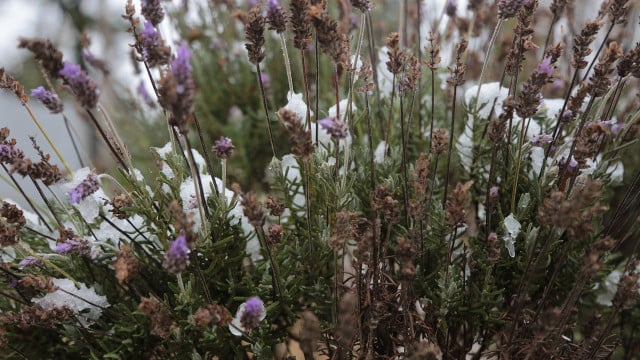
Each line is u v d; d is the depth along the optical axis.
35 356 0.42
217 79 0.74
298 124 0.33
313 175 0.42
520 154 0.38
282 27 0.38
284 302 0.40
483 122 0.45
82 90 0.31
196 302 0.38
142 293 0.41
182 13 0.76
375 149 0.49
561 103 0.48
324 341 0.40
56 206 0.47
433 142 0.40
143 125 0.72
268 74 0.66
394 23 0.74
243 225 0.44
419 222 0.39
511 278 0.42
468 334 0.42
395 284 0.39
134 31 0.38
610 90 0.40
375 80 0.48
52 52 0.30
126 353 0.40
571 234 0.32
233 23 0.72
